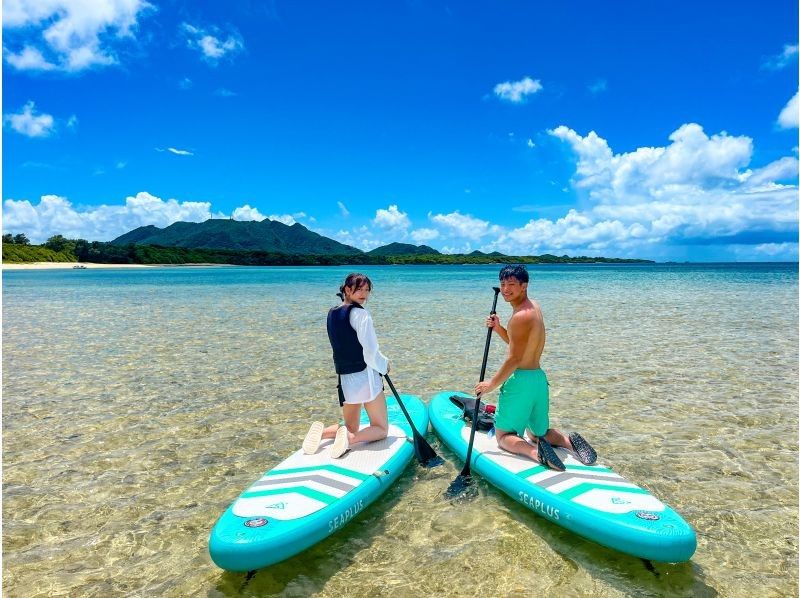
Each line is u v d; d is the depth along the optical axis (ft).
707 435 18.47
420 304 68.18
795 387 24.62
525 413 14.51
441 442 17.80
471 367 29.58
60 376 27.81
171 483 15.23
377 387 15.62
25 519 13.21
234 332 42.98
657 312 55.47
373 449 15.28
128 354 33.63
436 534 12.19
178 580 10.70
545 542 11.77
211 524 12.96
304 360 31.58
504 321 49.11
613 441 17.98
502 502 13.58
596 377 26.66
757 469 15.66
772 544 11.70
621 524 10.84
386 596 10.05
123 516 13.35
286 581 10.57
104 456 17.21
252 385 25.88
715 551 11.44
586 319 49.62
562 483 12.81
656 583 10.32
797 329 42.22
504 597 9.96
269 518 11.23
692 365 29.25
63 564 11.31
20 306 68.59
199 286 119.55
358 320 15.02
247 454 17.37
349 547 11.72
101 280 156.04
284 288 110.11
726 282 124.57
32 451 17.62
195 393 24.47
